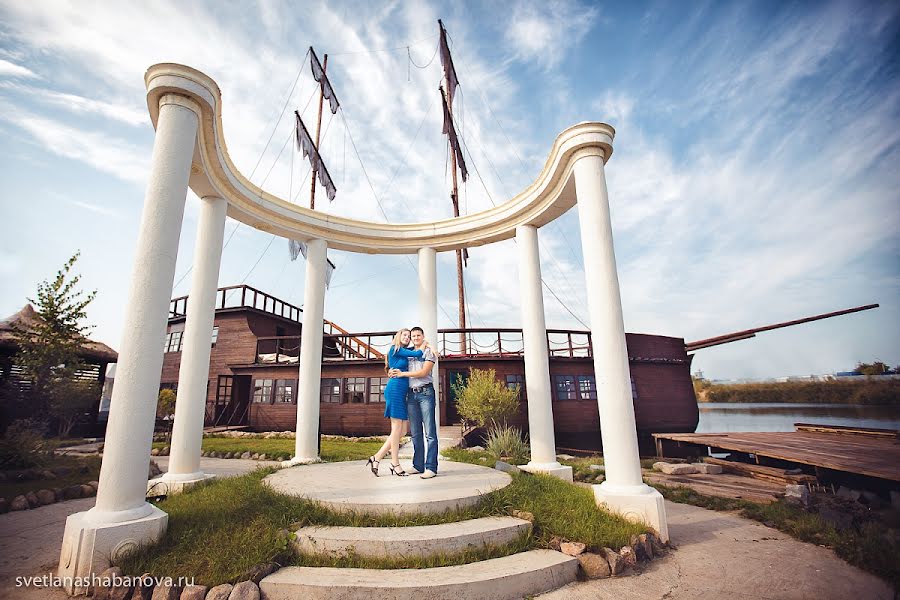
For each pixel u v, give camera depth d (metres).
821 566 4.12
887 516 5.61
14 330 10.46
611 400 5.29
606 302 5.53
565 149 6.24
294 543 3.89
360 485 5.32
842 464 7.73
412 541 3.75
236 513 4.42
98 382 16.02
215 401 20.11
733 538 4.99
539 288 8.41
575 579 3.78
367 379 17.42
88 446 12.74
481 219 9.25
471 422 14.80
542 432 7.65
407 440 11.80
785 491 7.13
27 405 10.76
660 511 4.75
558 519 4.51
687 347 18.92
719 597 3.46
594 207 5.87
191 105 5.00
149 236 4.46
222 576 3.35
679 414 17.80
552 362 16.62
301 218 9.08
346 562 3.67
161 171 4.65
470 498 4.64
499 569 3.55
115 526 3.67
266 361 19.72
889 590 3.58
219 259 7.32
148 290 4.34
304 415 8.77
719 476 9.76
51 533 4.85
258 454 11.37
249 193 8.02
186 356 6.79
